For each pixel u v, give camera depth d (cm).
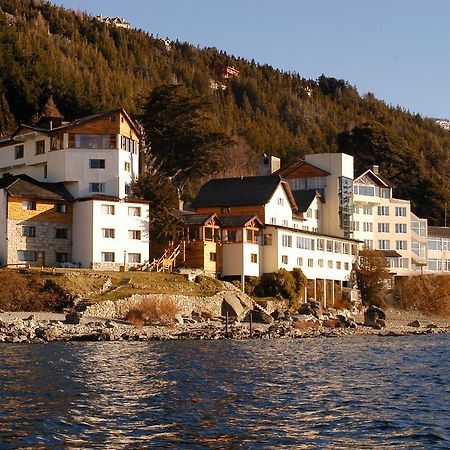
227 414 3066
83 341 5762
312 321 8025
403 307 11088
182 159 11531
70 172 8844
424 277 11369
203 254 8819
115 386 3656
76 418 2919
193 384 3788
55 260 8469
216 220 9044
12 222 8200
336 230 11581
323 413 3127
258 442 2644
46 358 4609
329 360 4969
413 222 12812
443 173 19825
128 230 8662
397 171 15175
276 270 9262
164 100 11438
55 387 3566
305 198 11356
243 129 18725
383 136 15125
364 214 12244
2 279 7162
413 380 4106
